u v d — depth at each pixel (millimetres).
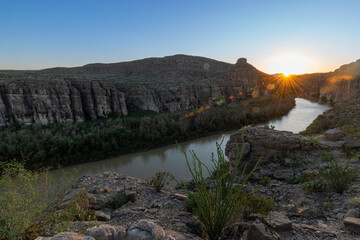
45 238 3650
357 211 5875
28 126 65125
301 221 6016
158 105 114000
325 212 6609
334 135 15062
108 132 57719
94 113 89625
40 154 44094
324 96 168000
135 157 51062
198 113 87688
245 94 182875
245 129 16516
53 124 69688
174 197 9016
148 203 9102
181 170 39938
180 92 127312
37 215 4465
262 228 4527
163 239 3799
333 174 8250
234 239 4789
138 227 3953
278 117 95188
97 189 9930
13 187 4277
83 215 5715
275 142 14617
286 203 8359
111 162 47969
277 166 13422
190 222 5590
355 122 28734
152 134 60031
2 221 3980
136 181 12031
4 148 44156
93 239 3350
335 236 4871
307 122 81938
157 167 42719
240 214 5824
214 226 4574
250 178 13438
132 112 106062
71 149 48781
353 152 12523
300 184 10109
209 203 4711
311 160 12891
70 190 8812
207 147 56281
